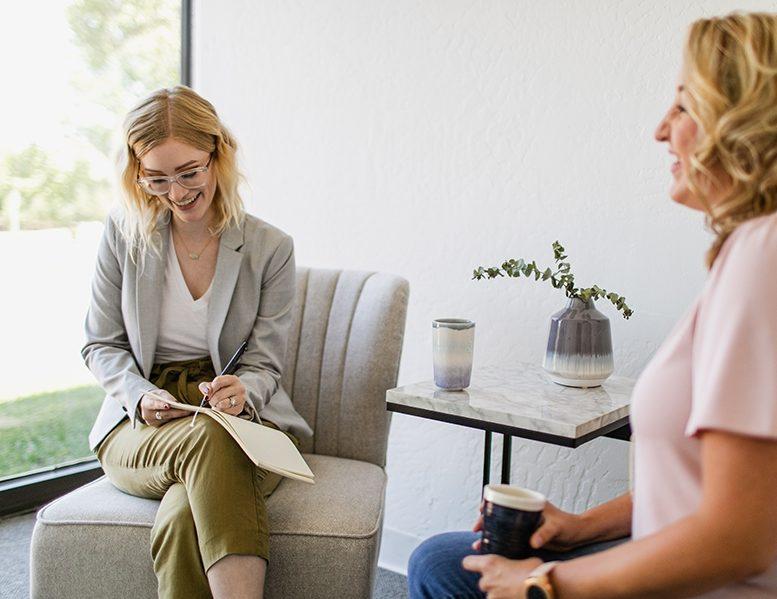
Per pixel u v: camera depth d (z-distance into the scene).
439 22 2.17
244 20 2.54
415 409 1.60
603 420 1.47
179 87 1.70
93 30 2.56
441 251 2.21
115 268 1.79
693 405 0.84
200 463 1.43
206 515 1.38
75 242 2.61
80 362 2.67
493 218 2.12
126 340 1.80
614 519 1.16
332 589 1.48
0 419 2.50
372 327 1.88
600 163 1.95
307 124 2.44
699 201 0.92
